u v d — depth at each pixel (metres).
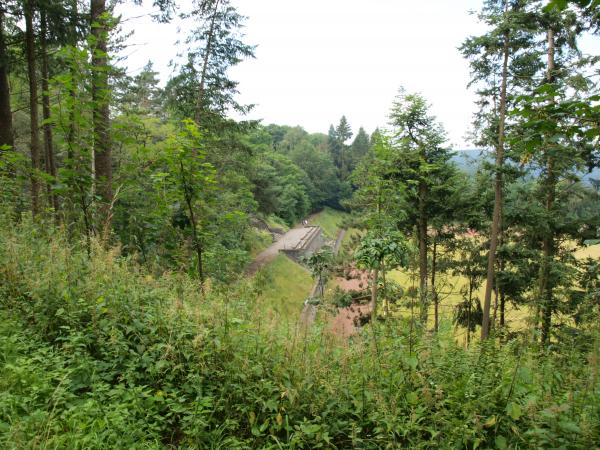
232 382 3.70
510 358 4.05
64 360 3.77
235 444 3.17
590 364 3.71
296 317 4.91
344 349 4.38
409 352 4.02
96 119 6.07
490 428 3.29
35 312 4.37
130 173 6.76
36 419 2.91
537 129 3.26
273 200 31.83
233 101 15.77
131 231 7.74
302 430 3.25
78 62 5.72
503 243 18.20
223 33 14.89
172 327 4.01
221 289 5.64
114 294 4.43
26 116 21.06
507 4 14.60
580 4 2.66
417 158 17.64
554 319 12.24
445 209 18.52
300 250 40.00
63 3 12.34
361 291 15.42
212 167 6.28
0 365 3.55
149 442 3.05
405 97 18.59
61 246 5.33
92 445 2.85
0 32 11.10
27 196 8.73
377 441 3.34
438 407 3.29
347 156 88.62
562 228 16.02
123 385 3.46
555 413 2.93
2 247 5.45
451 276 20.89
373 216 14.19
